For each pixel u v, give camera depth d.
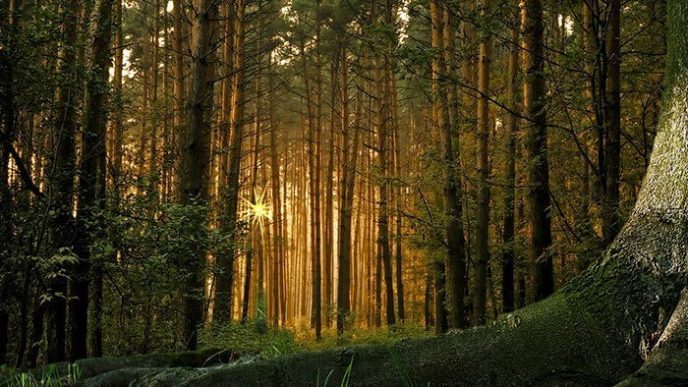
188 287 8.34
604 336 2.35
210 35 10.25
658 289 2.32
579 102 6.62
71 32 7.02
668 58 2.71
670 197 2.45
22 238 6.81
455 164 10.66
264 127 30.80
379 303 23.03
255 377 2.69
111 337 10.79
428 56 6.63
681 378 1.90
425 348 2.59
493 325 2.58
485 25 6.72
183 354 5.27
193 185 9.37
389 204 18.80
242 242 11.04
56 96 7.45
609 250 2.60
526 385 2.34
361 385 2.55
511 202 12.60
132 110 12.97
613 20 6.77
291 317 38.34
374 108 31.73
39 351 8.10
